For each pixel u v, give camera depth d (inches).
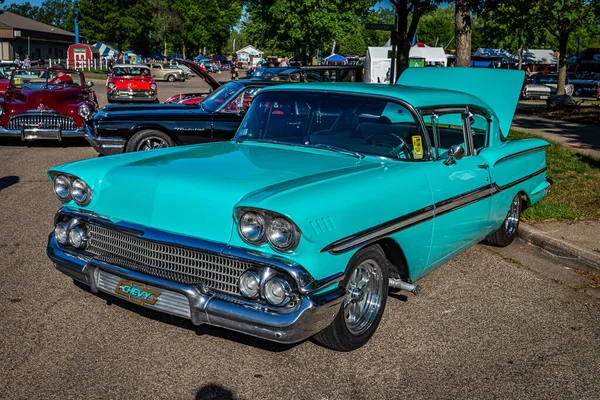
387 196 142.7
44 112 442.3
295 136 176.1
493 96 223.1
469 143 188.2
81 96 476.4
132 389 125.3
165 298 133.2
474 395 128.6
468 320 167.9
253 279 123.5
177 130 355.9
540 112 815.1
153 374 131.6
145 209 138.3
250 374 133.3
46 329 151.0
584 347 154.1
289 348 146.3
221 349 144.3
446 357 145.2
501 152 205.8
